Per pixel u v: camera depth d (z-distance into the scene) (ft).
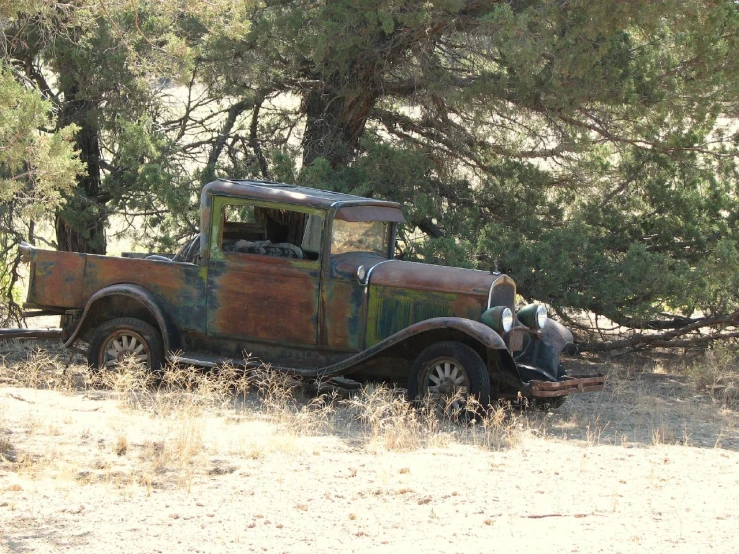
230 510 18.45
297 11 42.42
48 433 23.77
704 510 19.57
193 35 45.06
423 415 27.25
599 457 24.44
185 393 29.84
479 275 28.86
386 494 20.02
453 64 45.19
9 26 41.19
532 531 17.75
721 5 38.81
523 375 29.63
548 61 40.11
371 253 31.50
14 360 39.60
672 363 44.55
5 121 24.76
